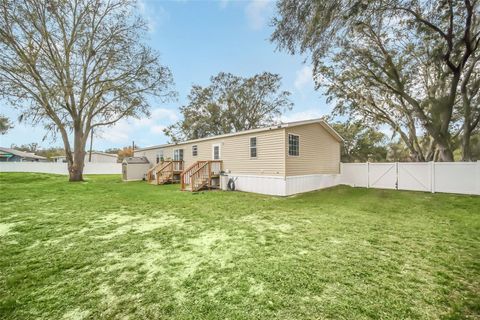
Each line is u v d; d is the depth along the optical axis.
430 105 13.10
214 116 26.47
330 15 6.16
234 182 11.42
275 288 2.51
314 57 7.56
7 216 5.93
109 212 6.37
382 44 13.24
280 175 9.41
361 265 3.04
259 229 4.74
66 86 14.80
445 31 10.41
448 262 3.12
